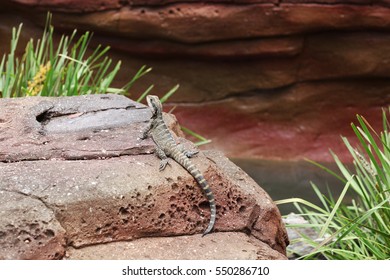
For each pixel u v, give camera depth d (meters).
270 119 15.55
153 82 15.65
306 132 15.47
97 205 6.16
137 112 7.98
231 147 15.50
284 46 14.93
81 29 15.26
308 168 14.61
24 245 5.81
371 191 8.52
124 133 7.44
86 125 7.66
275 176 13.98
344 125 15.46
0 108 8.02
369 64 15.05
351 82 15.34
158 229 6.35
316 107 15.46
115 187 6.29
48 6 15.11
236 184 7.05
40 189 6.18
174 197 6.49
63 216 6.04
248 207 6.85
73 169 6.50
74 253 6.00
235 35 14.88
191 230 6.50
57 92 10.60
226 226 6.65
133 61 15.57
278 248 7.18
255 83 15.41
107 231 6.17
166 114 8.48
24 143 7.17
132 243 6.22
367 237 8.23
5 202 6.03
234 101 15.55
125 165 6.63
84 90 10.70
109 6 14.92
